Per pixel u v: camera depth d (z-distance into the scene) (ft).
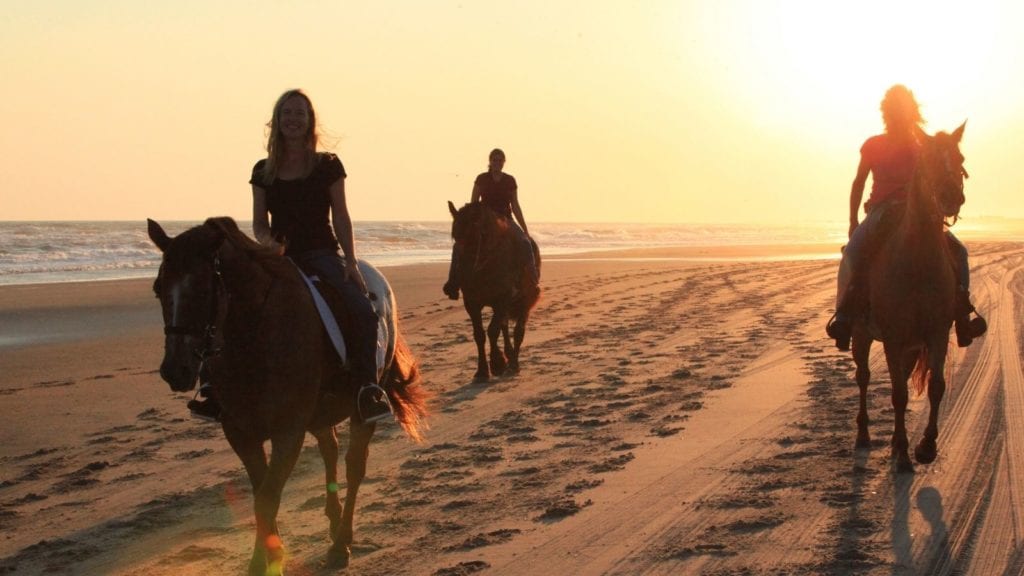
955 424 28.27
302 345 17.65
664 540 19.43
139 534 21.52
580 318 60.54
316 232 19.75
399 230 259.60
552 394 36.19
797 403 32.37
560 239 256.32
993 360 38.22
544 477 24.67
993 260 101.60
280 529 21.65
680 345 47.47
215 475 26.25
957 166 23.21
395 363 22.08
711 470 24.52
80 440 30.78
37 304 73.00
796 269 102.68
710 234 346.54
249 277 17.30
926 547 18.34
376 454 28.14
